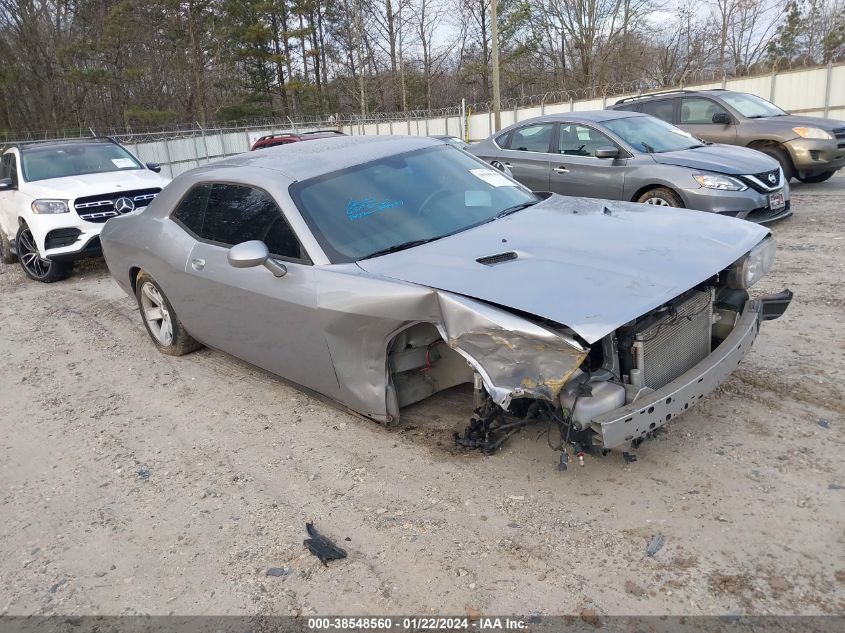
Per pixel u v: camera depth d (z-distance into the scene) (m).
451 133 34.81
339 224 3.80
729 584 2.47
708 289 3.35
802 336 4.67
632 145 8.05
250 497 3.39
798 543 2.64
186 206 4.84
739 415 3.64
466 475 3.34
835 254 6.77
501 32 49.28
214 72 51.91
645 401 2.81
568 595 2.50
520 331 2.71
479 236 3.65
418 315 3.10
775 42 45.25
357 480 3.41
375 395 3.52
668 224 3.69
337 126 40.69
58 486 3.73
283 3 52.53
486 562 2.72
